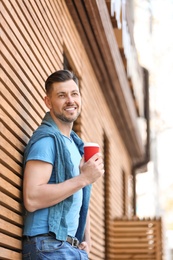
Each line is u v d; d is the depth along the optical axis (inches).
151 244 463.2
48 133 167.8
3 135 167.5
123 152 581.3
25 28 201.0
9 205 168.9
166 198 1336.1
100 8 300.8
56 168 166.9
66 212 165.2
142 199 1291.8
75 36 318.3
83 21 312.2
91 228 361.4
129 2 470.0
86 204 179.3
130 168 669.3
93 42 341.4
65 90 175.6
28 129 198.2
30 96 202.4
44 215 163.0
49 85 178.1
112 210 476.4
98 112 408.8
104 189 456.1
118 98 446.0
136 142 585.3
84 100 344.8
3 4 174.4
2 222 161.8
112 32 347.6
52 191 160.1
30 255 163.0
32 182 161.5
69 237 168.9
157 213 1043.9
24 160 173.5
